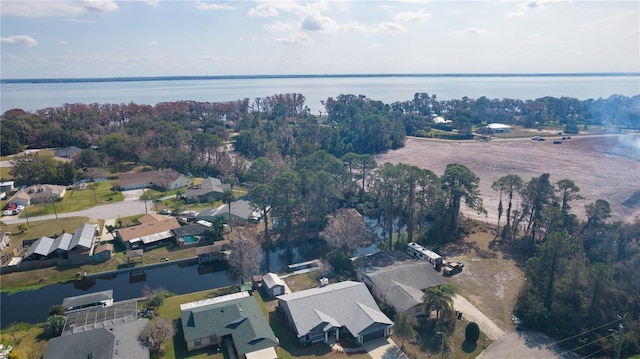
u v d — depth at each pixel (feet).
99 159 465.06
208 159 491.72
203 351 164.25
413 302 185.16
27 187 384.06
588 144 622.95
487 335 175.01
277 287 208.33
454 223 289.12
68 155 497.87
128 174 416.87
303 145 490.90
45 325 180.34
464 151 581.94
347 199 364.79
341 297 186.80
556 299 184.75
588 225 243.40
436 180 274.16
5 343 168.96
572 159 519.19
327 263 234.79
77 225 302.86
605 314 175.52
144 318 181.37
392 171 273.54
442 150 591.78
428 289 182.39
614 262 209.36
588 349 164.14
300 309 178.19
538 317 179.01
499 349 165.99
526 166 483.10
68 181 408.87
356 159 373.20
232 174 447.42
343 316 178.40
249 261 227.20
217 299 194.80
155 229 283.79
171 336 169.58
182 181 412.16
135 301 196.24
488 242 273.54
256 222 316.60
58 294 220.02
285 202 283.18
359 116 643.86
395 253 246.06
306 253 275.39
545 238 252.83
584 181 412.77
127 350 152.15
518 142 651.25
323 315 176.86
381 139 589.32
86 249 250.78
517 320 185.68
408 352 164.55
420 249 250.57
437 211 280.31
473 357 161.68
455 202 285.84
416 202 286.46
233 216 315.99
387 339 172.86
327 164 350.43
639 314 177.06
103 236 286.46
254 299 192.34
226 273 245.65
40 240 262.47
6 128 518.37
